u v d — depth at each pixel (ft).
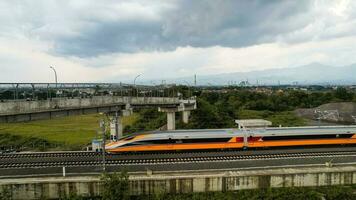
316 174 106.01
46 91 153.28
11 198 96.78
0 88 131.95
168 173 106.52
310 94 451.94
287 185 105.09
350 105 353.72
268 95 456.86
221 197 99.71
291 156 128.57
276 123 289.53
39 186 97.71
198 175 103.19
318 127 156.04
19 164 119.03
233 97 423.64
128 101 203.21
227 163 114.52
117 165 112.98
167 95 337.72
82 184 98.78
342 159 120.88
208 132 143.43
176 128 257.34
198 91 449.48
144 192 100.58
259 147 146.41
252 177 103.40
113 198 94.32
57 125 305.12
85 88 177.99
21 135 244.22
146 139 136.67
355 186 107.24
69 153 138.10
